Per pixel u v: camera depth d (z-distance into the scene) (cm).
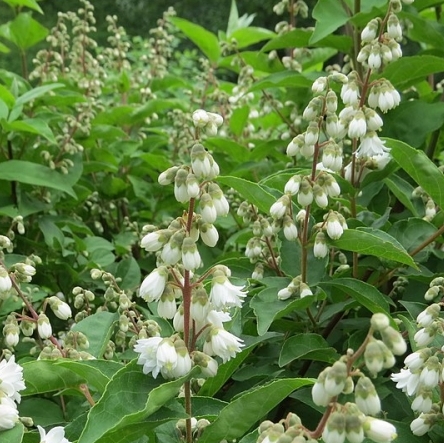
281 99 73
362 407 24
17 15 80
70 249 63
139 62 112
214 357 35
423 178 43
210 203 28
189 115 70
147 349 29
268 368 43
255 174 65
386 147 44
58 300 39
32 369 33
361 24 57
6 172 57
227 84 84
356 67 59
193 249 28
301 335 40
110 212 72
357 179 47
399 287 49
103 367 34
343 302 44
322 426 25
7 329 38
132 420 28
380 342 23
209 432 30
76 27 80
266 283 42
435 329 33
